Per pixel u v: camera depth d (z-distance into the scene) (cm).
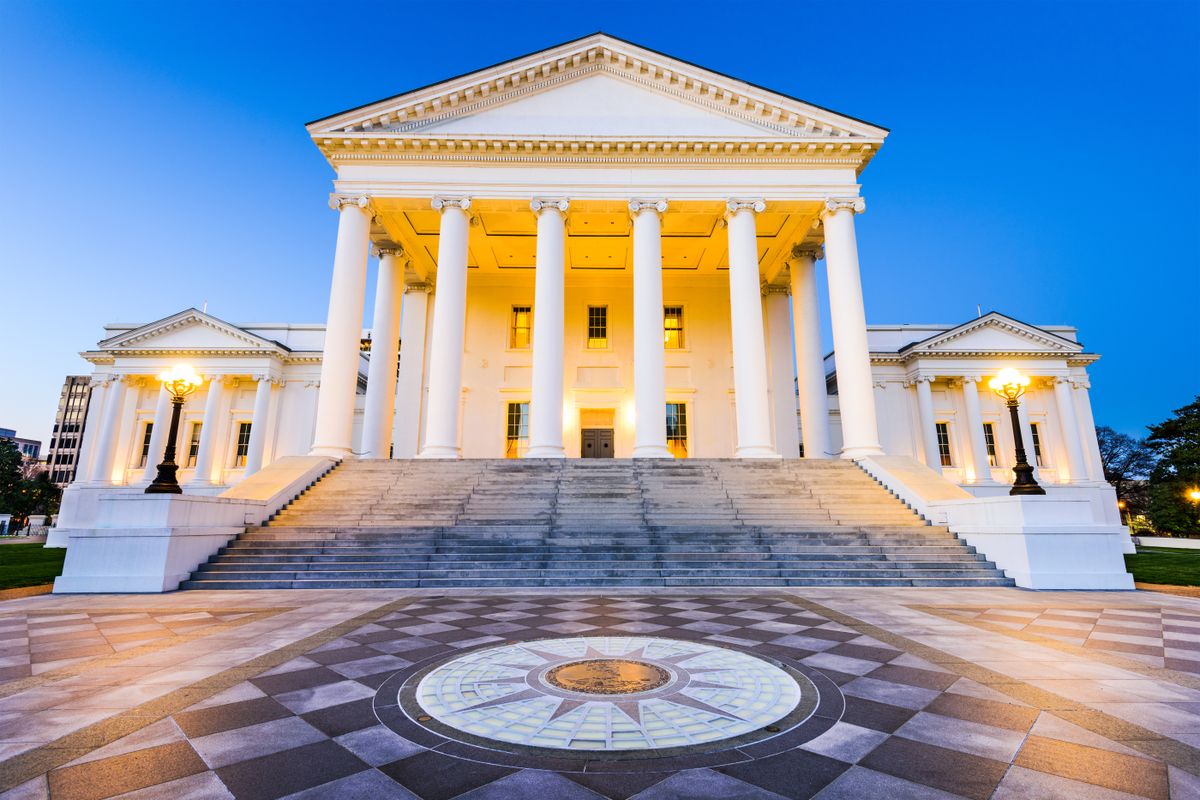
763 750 368
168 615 830
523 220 2416
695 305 2867
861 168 2194
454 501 1516
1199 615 831
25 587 1129
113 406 3550
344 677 521
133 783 326
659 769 342
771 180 2127
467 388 2742
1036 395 3675
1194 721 422
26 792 314
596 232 2539
